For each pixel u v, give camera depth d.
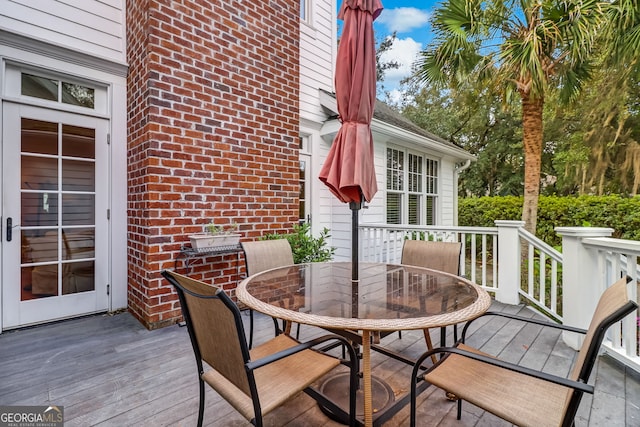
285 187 4.07
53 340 2.68
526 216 5.59
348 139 1.94
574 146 9.79
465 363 1.52
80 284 3.25
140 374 2.14
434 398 1.89
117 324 3.06
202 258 3.27
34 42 2.89
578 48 4.30
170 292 3.04
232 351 1.18
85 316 3.26
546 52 4.72
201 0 3.24
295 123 4.22
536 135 5.49
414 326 1.27
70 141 3.17
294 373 1.44
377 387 1.99
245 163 3.64
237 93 3.56
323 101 5.41
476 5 4.66
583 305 2.52
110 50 3.38
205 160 3.28
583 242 2.53
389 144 6.07
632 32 4.33
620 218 6.46
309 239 3.99
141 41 3.07
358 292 1.76
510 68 4.76
